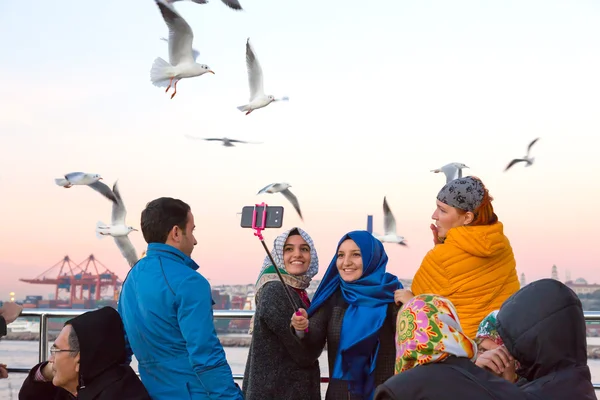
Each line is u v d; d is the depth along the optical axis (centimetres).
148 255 318
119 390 296
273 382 353
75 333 297
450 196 359
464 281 345
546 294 235
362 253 358
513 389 222
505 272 350
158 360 308
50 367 319
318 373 367
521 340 234
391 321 356
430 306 231
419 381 221
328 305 366
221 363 304
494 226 350
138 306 311
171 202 322
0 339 446
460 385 219
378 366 352
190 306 303
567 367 231
